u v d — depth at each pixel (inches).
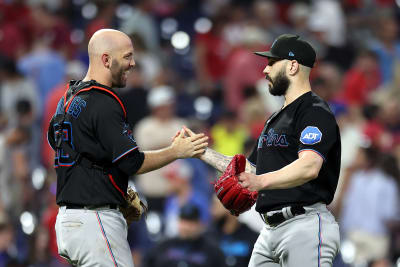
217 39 2487.7
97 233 893.2
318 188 919.7
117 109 900.6
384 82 2438.5
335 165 927.0
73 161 900.6
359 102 2194.9
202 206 1631.4
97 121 892.6
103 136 892.0
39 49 2260.1
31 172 1881.2
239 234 1467.8
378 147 1807.3
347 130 1907.0
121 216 919.7
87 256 893.2
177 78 2399.1
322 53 2576.3
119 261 900.6
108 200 899.4
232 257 1451.8
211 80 2423.7
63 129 909.2
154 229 1704.0
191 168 1726.1
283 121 927.0
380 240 1711.4
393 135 2018.9
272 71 940.0
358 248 1718.8
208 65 2434.8
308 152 882.1
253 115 1897.1
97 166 897.5
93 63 922.1
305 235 909.2
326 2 2758.4
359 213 1724.9
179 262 1437.0
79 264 903.7
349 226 1738.4
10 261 1507.1
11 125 1982.0
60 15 2600.9
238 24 2551.7
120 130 894.4
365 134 1907.0
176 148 930.1
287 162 921.5
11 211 1771.7
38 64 2207.2
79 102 903.7
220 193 912.9
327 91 2015.3
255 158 992.9
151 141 1843.0
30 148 1966.0
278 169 924.6
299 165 871.7
